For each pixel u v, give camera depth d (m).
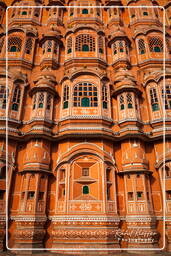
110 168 13.24
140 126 14.77
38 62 18.81
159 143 14.12
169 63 17.86
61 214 11.88
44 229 11.96
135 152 13.31
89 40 19.03
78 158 13.19
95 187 12.58
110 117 14.93
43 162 13.20
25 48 18.66
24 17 21.70
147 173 12.99
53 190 13.14
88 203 12.01
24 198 12.20
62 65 18.58
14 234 11.84
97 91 15.52
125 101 15.12
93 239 11.10
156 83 15.77
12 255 10.70
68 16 22.55
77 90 15.52
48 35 19.16
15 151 14.00
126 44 19.14
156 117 14.82
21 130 14.77
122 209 12.53
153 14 21.72
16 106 15.33
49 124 14.61
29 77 17.53
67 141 13.76
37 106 15.01
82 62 17.67
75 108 14.78
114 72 17.80
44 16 23.00
